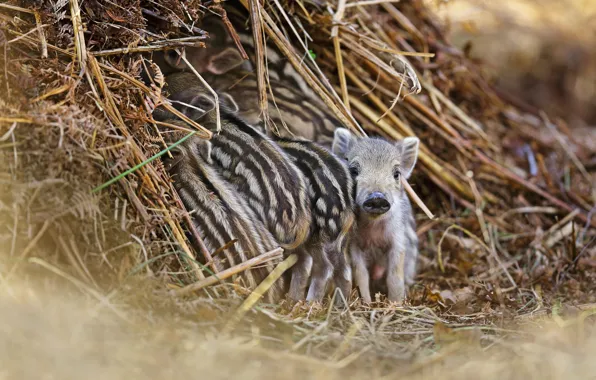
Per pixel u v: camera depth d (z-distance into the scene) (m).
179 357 6.98
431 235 13.38
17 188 8.05
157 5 10.52
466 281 11.90
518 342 8.20
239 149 10.47
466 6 20.12
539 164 15.36
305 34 12.23
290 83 13.15
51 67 9.16
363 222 11.08
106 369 6.55
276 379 6.82
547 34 21.94
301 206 10.04
